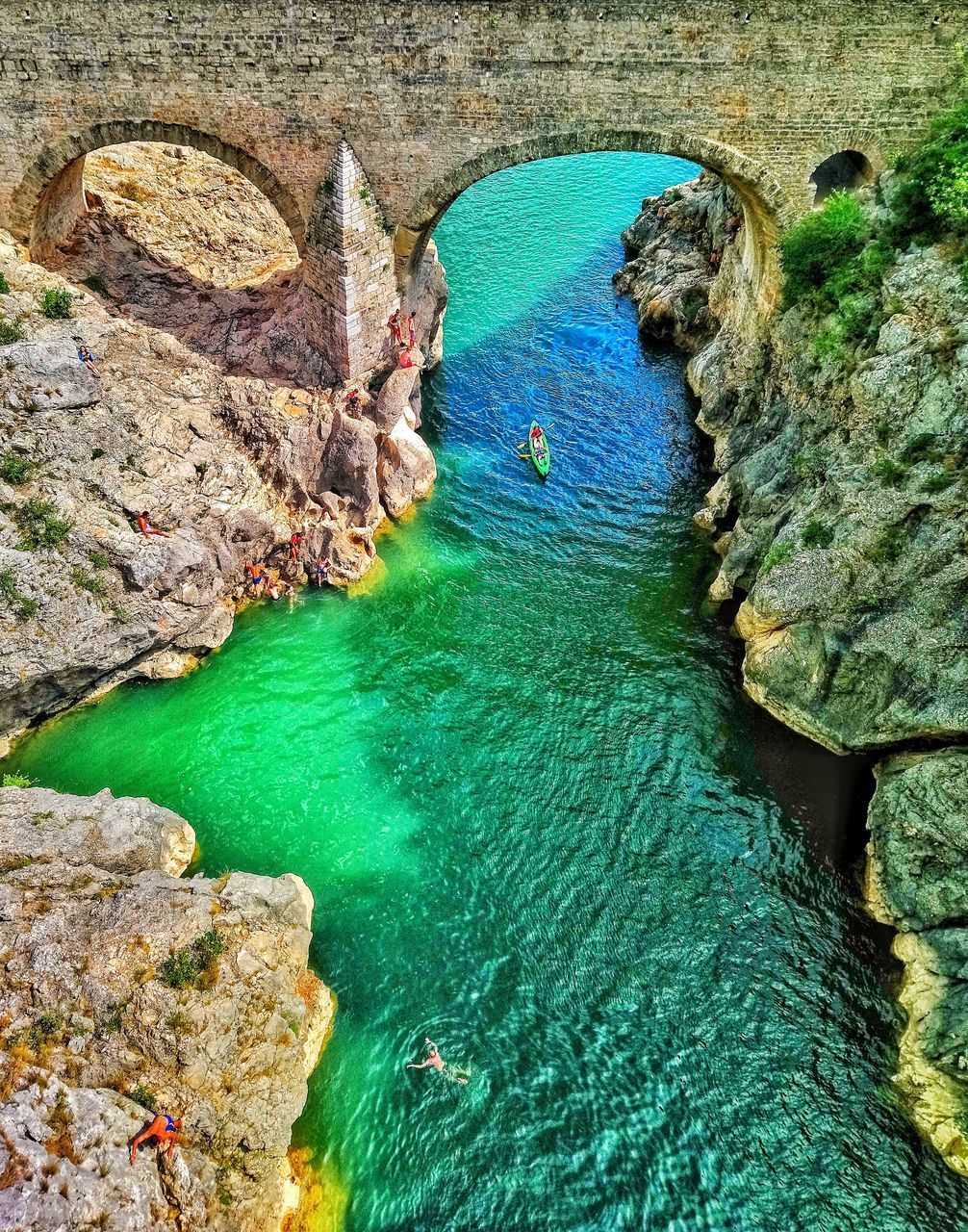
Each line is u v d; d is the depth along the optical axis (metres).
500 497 42.00
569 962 27.52
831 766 31.58
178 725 32.78
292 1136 24.03
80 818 26.77
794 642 31.77
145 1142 20.75
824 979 27.09
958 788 26.58
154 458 33.94
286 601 37.03
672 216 53.53
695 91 32.78
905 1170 23.66
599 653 35.62
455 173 35.16
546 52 31.95
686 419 45.94
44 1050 21.53
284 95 33.16
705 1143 24.19
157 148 45.41
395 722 33.25
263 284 42.31
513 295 54.12
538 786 31.50
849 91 32.53
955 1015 24.66
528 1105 24.75
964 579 27.59
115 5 31.05
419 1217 22.98
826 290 33.78
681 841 30.12
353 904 28.41
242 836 29.67
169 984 22.94
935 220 30.89
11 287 34.69
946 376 28.19
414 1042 25.77
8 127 34.09
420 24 31.39
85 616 30.81
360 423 37.72
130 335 37.56
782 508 34.44
